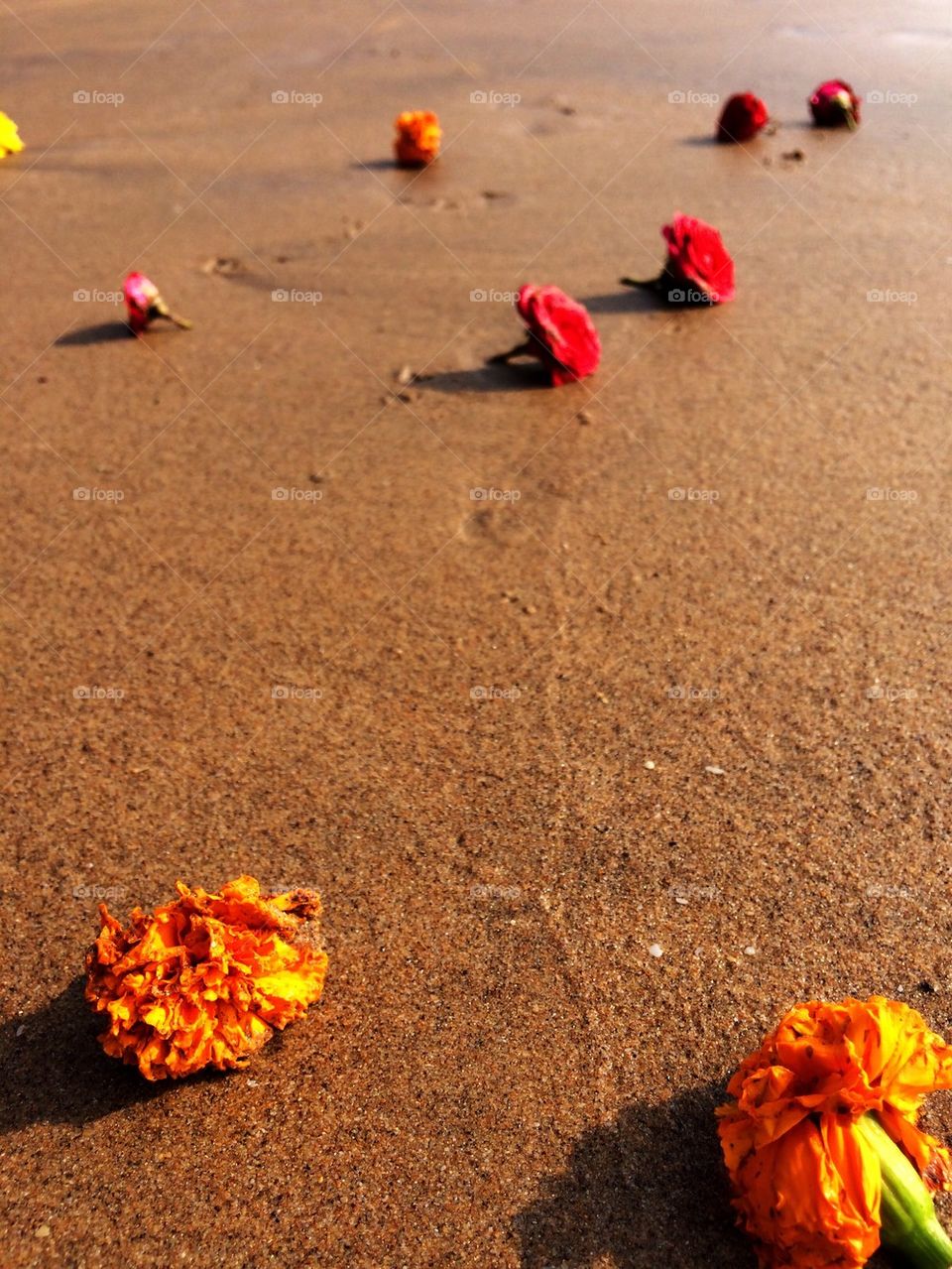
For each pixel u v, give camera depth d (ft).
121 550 1.82
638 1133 1.01
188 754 1.46
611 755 1.43
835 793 1.35
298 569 1.77
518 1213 0.96
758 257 2.63
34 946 1.22
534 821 1.35
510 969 1.17
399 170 3.26
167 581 1.75
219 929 1.00
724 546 1.76
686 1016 1.11
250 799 1.40
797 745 1.42
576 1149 1.00
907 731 1.42
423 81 4.06
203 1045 0.99
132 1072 1.09
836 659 1.54
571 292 2.53
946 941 1.17
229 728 1.50
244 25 5.01
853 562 1.71
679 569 1.72
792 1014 0.91
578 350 2.16
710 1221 0.95
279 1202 0.98
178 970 1.01
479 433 2.06
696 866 1.28
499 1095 1.05
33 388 2.27
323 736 1.48
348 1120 1.04
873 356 2.22
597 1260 0.92
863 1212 0.83
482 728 1.48
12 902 1.28
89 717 1.52
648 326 2.38
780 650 1.56
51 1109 1.06
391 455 2.02
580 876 1.28
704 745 1.43
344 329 2.43
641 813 1.35
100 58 4.54
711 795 1.36
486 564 1.76
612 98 3.78
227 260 2.75
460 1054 1.09
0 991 1.17
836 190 2.95
